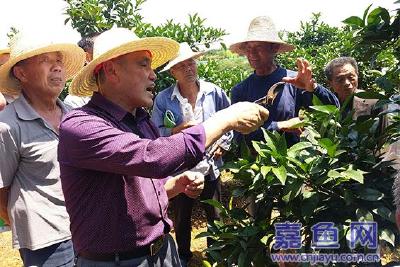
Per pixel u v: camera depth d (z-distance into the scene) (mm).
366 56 2564
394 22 2309
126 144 1771
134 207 1989
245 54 4270
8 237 5750
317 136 2365
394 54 2604
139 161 1740
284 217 2396
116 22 6688
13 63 2787
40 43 2750
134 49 1959
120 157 1763
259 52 3824
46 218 2781
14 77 2977
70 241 2902
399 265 1941
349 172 2092
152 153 1743
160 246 2129
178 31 6551
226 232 2475
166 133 4465
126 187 1969
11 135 2691
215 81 6980
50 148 2803
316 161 2211
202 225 5949
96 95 2064
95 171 1929
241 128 1932
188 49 4406
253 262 2445
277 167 2211
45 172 2795
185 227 4648
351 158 2355
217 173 4445
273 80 3902
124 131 2023
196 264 4820
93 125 1840
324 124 2312
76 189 1955
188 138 1775
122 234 1973
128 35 2021
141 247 2029
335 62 3834
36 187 2785
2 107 2736
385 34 2367
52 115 2992
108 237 1965
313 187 2260
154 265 2102
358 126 2312
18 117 2752
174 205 4637
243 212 2543
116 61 1980
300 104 3807
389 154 2453
